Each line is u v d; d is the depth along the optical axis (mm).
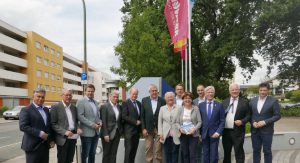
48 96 77938
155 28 29922
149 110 8969
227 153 8648
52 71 81000
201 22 35938
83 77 19188
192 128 8359
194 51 35906
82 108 8461
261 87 8289
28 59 68000
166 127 8711
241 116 8375
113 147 8922
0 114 48531
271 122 8125
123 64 27328
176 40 14070
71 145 8016
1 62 59875
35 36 69688
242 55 32594
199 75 35812
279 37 34469
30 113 6738
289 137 12500
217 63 34062
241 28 32344
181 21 13805
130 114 8977
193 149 8445
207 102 8586
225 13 33625
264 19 30016
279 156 10984
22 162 11344
